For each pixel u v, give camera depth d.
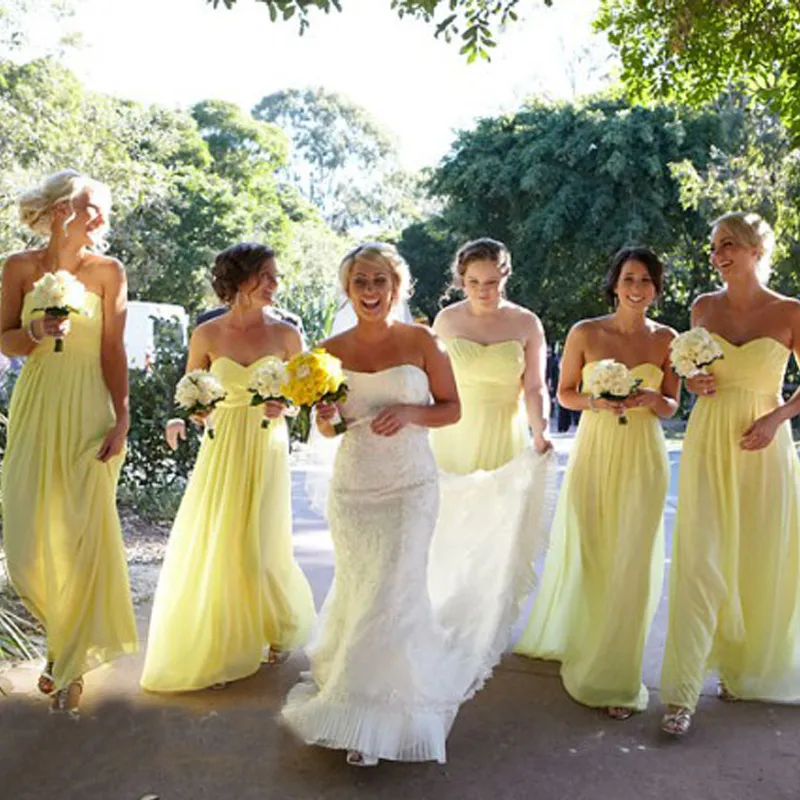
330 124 63.19
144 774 3.53
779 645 4.32
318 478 4.90
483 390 4.83
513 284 25.25
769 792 3.44
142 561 6.66
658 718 4.11
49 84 18.22
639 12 5.31
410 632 3.67
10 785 3.42
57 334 3.93
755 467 4.24
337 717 3.56
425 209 60.59
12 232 15.36
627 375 4.18
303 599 4.89
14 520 4.07
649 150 22.89
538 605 4.87
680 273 22.28
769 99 5.50
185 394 4.28
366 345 3.96
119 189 19.25
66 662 4.08
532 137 24.88
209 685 4.35
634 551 4.22
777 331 4.25
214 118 42.84
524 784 3.49
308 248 40.19
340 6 3.39
